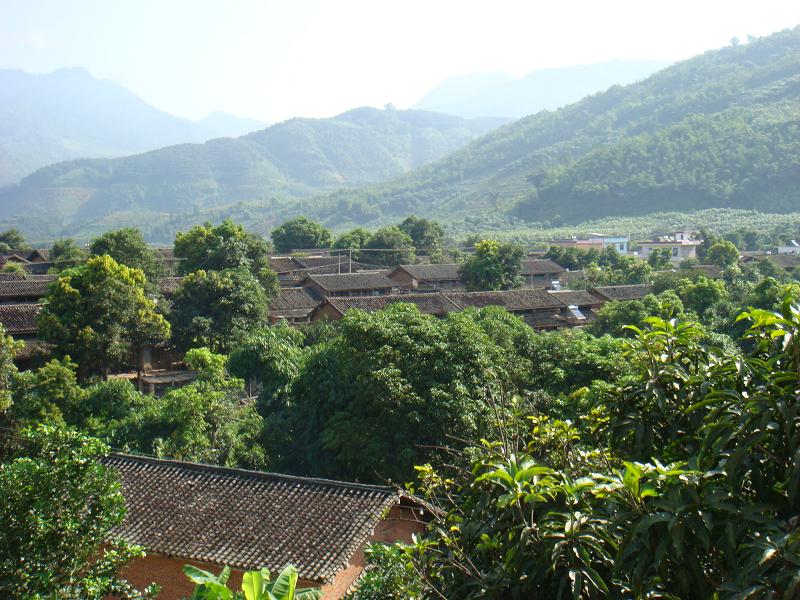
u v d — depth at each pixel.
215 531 17.17
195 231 58.50
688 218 153.25
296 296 59.38
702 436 8.91
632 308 47.16
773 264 75.94
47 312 40.72
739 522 7.30
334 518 17.28
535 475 8.27
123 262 56.50
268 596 7.70
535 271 82.75
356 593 13.23
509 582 8.15
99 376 42.12
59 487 10.94
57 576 10.80
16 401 29.94
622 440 10.14
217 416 28.20
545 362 30.17
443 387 24.28
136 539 16.98
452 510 9.78
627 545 7.30
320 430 28.52
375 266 89.50
